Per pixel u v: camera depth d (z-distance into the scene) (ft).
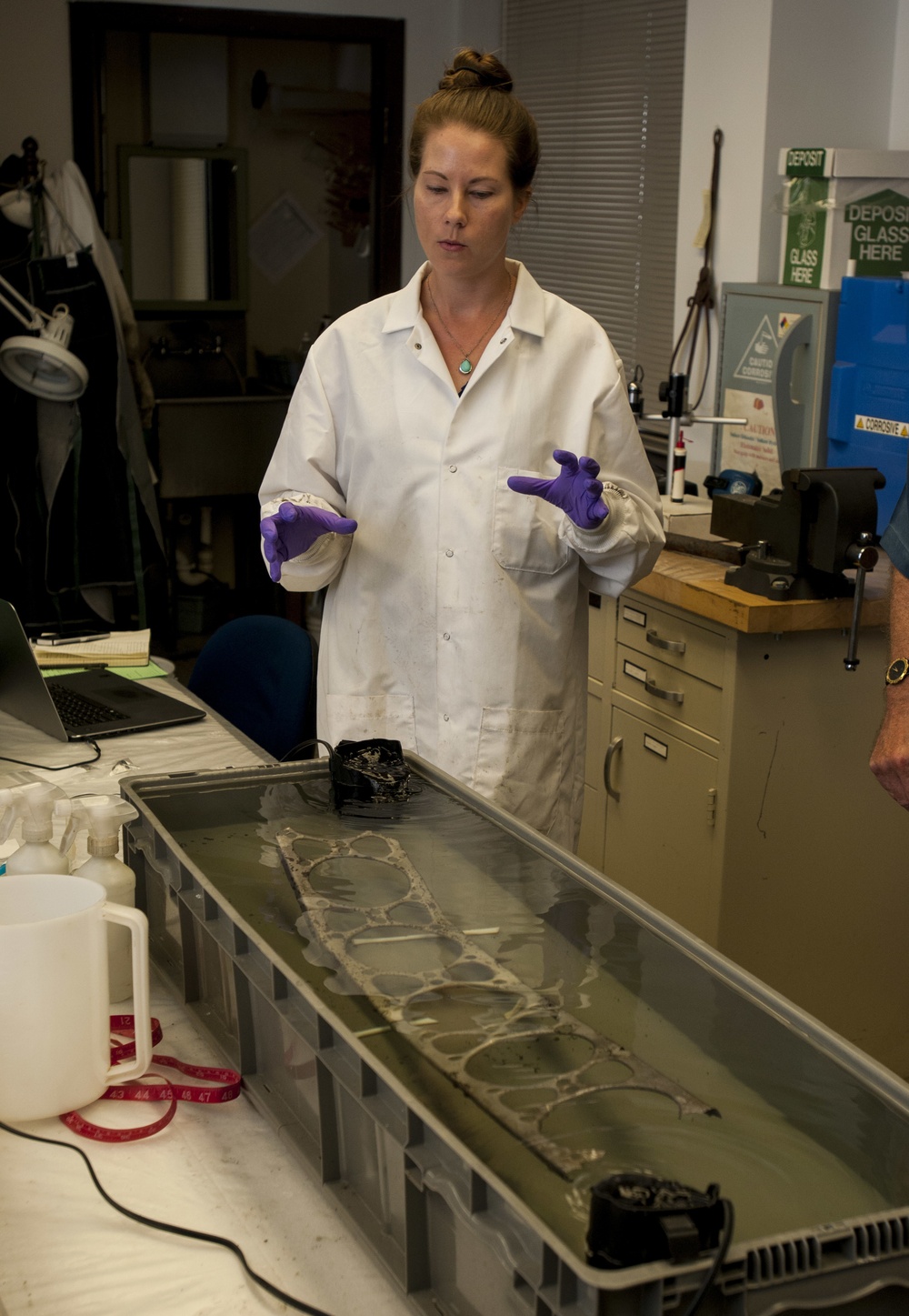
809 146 11.39
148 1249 3.18
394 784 4.71
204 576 18.22
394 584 6.18
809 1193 2.69
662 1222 2.38
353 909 3.82
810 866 8.86
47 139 14.87
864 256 10.32
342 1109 3.30
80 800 4.61
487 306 6.00
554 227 15.43
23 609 13.79
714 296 12.09
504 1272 2.61
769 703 8.43
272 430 17.12
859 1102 3.02
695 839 8.92
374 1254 3.11
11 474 13.42
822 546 7.93
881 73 11.46
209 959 4.11
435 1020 3.25
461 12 16.01
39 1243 3.19
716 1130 2.87
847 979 9.17
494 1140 2.81
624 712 9.70
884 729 4.62
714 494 10.03
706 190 11.91
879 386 9.78
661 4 13.14
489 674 6.09
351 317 6.19
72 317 13.04
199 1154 3.53
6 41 14.46
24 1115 3.59
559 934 3.76
